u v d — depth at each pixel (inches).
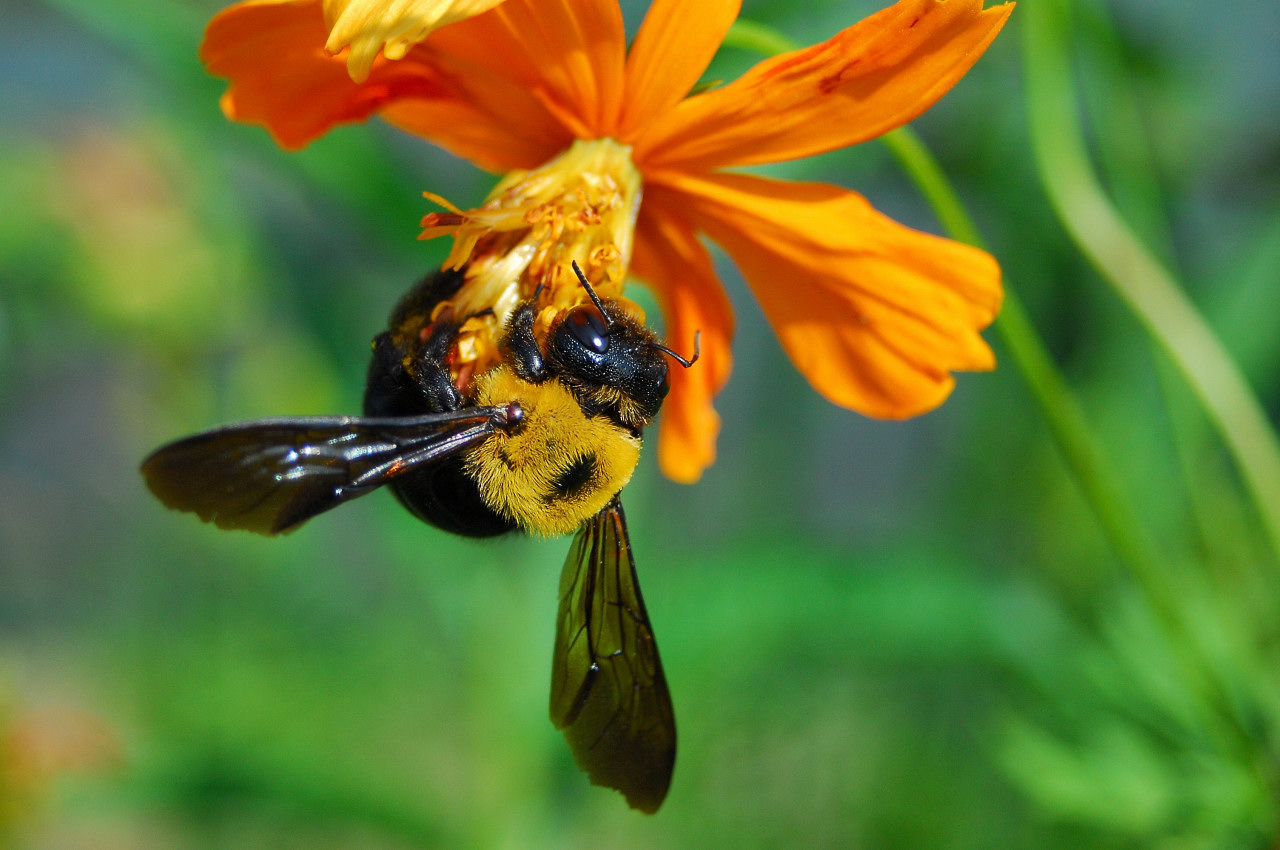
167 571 12.8
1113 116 9.3
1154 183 9.8
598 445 7.7
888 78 7.2
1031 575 10.0
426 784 9.9
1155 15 10.1
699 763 10.1
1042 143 8.8
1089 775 8.6
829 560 8.9
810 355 7.7
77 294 11.6
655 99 7.4
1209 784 8.5
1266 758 8.5
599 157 7.6
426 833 8.9
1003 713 9.9
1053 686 9.0
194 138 9.7
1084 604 9.9
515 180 7.6
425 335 7.6
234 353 12.2
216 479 7.2
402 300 7.7
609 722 7.8
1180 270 10.3
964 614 8.9
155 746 10.0
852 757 10.2
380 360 7.6
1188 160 10.2
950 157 10.1
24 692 11.0
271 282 9.3
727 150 7.5
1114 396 9.8
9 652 12.5
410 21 6.9
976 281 7.4
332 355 9.1
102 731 10.1
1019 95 10.0
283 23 7.3
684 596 8.9
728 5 7.2
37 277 11.7
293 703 11.7
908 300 7.5
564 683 7.8
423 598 11.1
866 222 7.5
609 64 7.4
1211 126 10.2
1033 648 9.0
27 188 11.7
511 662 8.9
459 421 7.6
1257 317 9.5
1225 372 8.7
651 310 8.6
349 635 12.1
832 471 13.8
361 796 8.9
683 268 7.8
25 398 13.8
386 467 7.4
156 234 11.6
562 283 7.5
